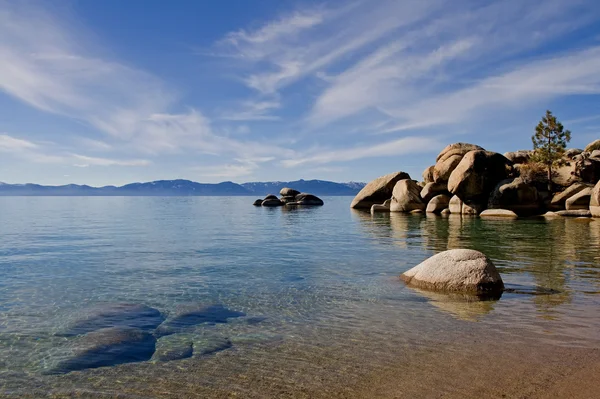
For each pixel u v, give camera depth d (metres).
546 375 5.39
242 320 7.94
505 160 37.78
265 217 40.53
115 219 38.09
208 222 34.09
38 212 51.56
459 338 6.80
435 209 40.22
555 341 6.59
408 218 35.38
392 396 4.91
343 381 5.32
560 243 18.19
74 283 11.16
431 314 8.15
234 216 42.56
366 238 21.39
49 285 10.92
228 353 6.32
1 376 5.57
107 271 12.81
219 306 8.91
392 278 11.53
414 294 9.73
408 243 19.12
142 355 6.26
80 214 47.09
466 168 36.81
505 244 18.06
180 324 7.71
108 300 9.42
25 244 19.33
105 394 5.07
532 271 12.19
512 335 6.90
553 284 10.53
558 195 36.16
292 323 7.74
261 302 9.21
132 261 14.62
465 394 4.92
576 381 5.20
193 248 18.02
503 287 10.02
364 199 51.53
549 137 40.25
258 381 5.36
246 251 17.06
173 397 4.96
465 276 9.91
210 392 5.08
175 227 29.05
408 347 6.45
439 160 43.91
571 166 40.31
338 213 45.97
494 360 5.89
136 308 8.70
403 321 7.75
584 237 20.25
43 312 8.45
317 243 19.58
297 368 5.74
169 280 11.52
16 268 13.32
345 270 12.82
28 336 7.05
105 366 5.87
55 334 7.15
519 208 35.09
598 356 5.96
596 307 8.47
